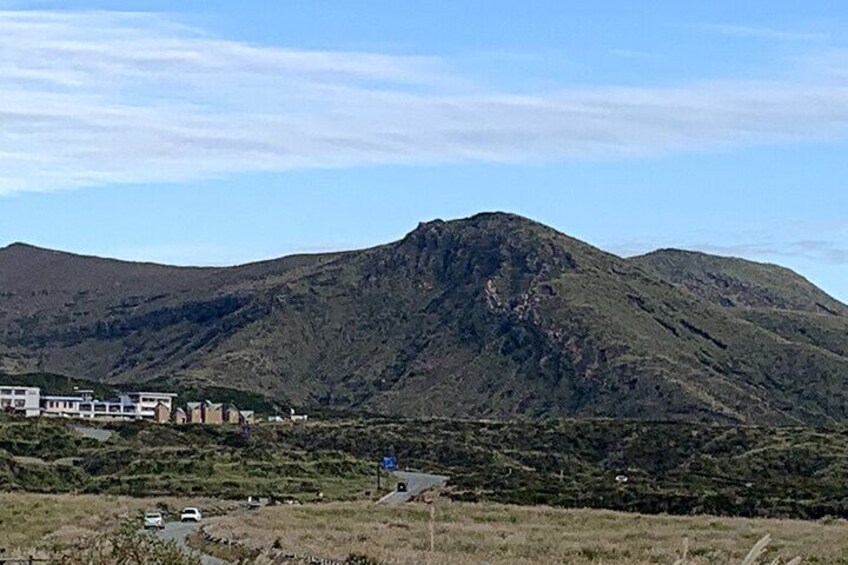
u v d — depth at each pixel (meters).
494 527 72.31
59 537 54.47
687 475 123.44
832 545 55.66
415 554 46.62
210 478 117.81
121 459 123.31
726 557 47.25
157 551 22.83
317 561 45.44
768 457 128.38
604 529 71.75
